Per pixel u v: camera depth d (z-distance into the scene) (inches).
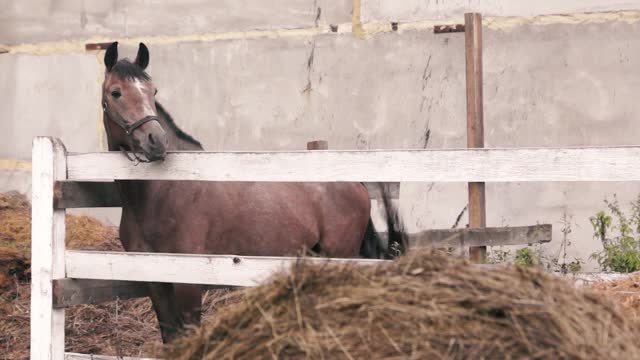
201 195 255.3
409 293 125.7
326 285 133.0
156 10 490.3
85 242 404.2
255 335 131.8
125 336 310.2
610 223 397.7
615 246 379.6
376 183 313.7
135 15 494.9
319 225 295.3
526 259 377.7
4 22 523.2
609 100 411.5
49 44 514.0
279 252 278.2
